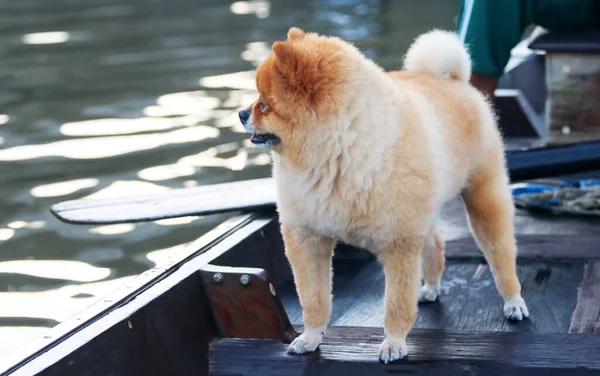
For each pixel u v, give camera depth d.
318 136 4.13
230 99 14.11
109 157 11.33
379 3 24.67
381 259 4.48
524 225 6.75
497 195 5.13
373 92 4.19
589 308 5.19
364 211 4.23
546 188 7.31
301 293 4.61
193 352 4.84
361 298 5.68
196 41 19.47
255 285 4.89
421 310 5.45
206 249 5.43
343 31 20.03
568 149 6.80
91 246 8.75
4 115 13.62
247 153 11.31
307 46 4.19
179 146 11.70
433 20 21.34
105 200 6.70
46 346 4.05
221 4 25.50
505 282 5.21
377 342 4.74
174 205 6.41
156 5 25.64
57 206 6.59
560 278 5.75
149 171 10.66
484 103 5.21
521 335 4.70
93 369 4.15
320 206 4.29
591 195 7.02
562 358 4.41
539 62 10.82
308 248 4.54
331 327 5.00
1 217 9.39
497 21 7.61
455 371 4.41
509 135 9.41
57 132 12.59
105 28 21.69
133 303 4.56
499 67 7.77
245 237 5.66
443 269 5.60
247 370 4.69
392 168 4.17
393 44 17.98
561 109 8.27
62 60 17.89
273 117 4.16
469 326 5.17
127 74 16.33
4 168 11.02
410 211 4.25
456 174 4.71
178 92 14.73
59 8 25.31
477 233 5.22
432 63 5.15
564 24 8.31
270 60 4.22
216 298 5.00
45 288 7.77
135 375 4.42
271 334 4.93
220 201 6.34
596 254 5.98
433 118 4.54
